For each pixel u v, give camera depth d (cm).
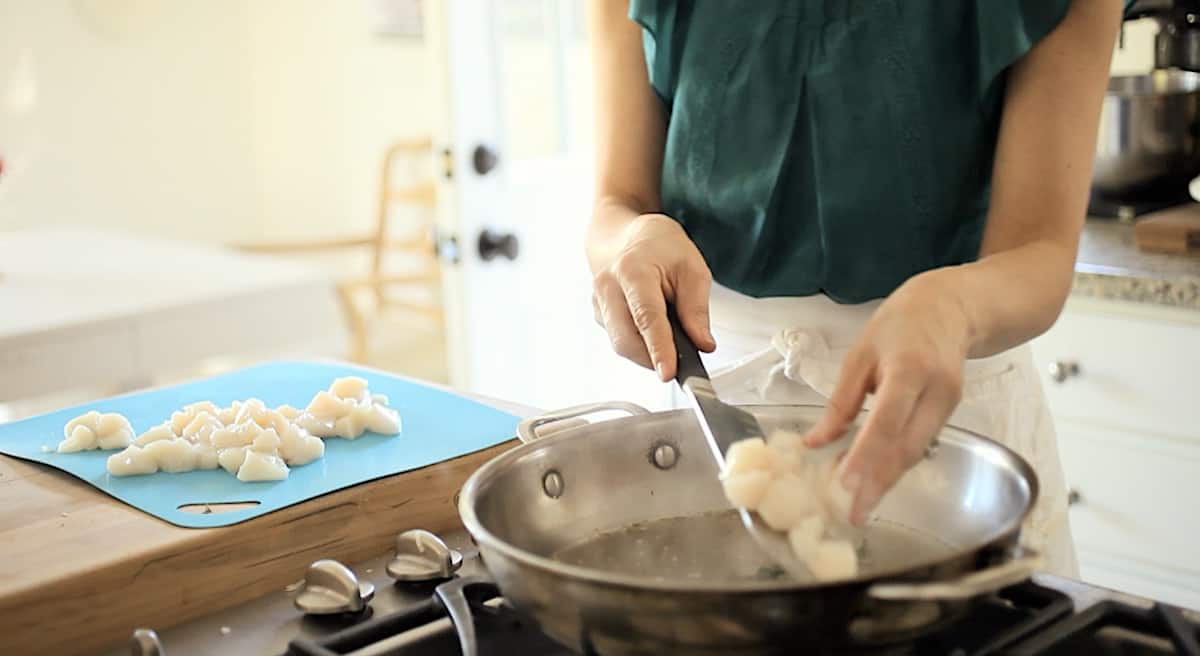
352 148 431
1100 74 90
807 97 99
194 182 446
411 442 98
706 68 102
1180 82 174
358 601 69
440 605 67
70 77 408
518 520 69
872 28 97
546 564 53
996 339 74
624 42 110
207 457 94
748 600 50
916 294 68
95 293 216
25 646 72
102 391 219
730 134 102
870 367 64
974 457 66
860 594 50
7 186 400
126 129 424
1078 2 89
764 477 60
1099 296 149
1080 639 61
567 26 229
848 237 98
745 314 105
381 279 377
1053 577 67
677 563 68
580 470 72
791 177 101
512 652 65
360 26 417
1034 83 90
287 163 454
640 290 78
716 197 103
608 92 111
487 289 226
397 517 89
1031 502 57
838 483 60
